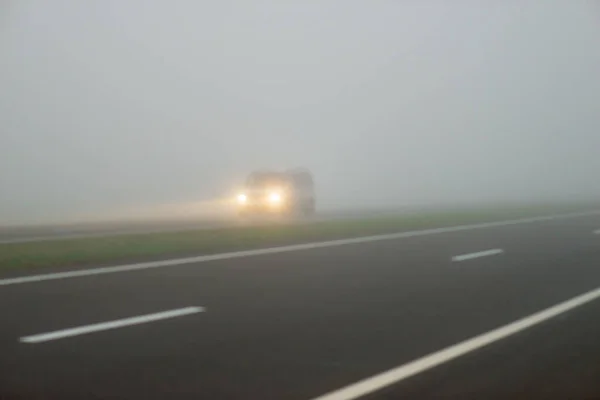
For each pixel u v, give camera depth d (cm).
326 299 1224
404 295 1275
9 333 930
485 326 1031
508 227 2778
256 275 1475
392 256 1830
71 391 700
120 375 756
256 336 945
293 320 1051
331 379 756
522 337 969
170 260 1678
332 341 926
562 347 916
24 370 767
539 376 784
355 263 1686
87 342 891
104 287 1292
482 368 811
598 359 859
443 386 740
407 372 788
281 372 779
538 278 1495
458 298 1254
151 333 948
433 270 1591
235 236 2133
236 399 686
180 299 1189
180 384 729
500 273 1559
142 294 1228
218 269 1549
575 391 734
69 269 1509
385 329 1002
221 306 1141
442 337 959
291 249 1950
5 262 1508
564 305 1202
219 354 848
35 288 1270
